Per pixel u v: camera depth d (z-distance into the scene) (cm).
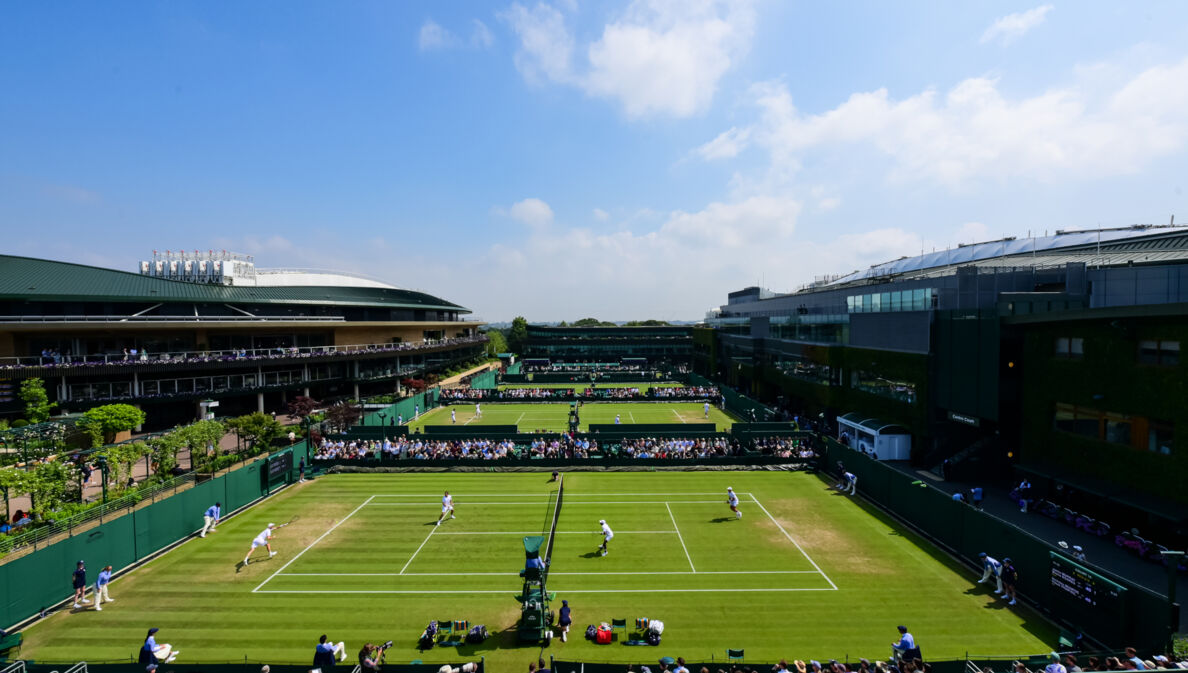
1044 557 2323
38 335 5962
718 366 12025
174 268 8600
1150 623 1875
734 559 2903
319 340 8969
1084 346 3225
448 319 14388
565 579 2681
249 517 3625
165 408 6475
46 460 3997
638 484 4350
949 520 2973
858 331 5553
